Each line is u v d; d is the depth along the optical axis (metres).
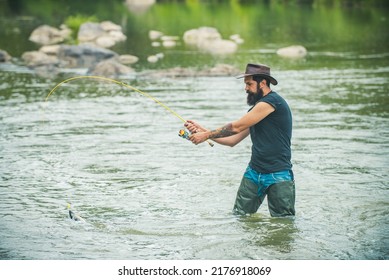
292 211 13.63
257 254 11.97
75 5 78.62
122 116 23.84
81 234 13.04
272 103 13.07
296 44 44.31
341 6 72.75
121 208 14.55
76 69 34.81
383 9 68.06
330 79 30.81
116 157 18.55
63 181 16.48
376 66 34.47
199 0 86.44
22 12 69.94
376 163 17.62
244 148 19.50
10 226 13.47
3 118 23.61
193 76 32.38
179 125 22.36
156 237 12.85
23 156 18.70
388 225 13.38
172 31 53.28
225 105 25.34
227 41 43.44
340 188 15.67
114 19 62.94
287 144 13.43
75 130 21.80
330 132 20.97
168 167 17.58
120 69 33.22
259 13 67.75
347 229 13.15
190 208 14.48
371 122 22.25
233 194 15.41
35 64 35.56
